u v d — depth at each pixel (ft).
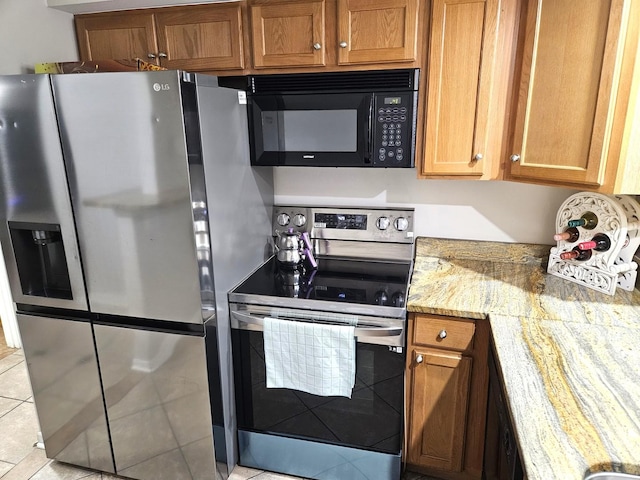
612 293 5.78
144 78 4.78
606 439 3.26
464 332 5.58
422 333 5.75
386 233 7.33
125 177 5.18
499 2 5.28
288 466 6.63
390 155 6.10
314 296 5.95
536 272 6.68
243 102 6.28
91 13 6.68
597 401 3.71
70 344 6.13
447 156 5.94
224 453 6.38
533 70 5.26
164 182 5.07
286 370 5.97
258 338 6.15
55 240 5.94
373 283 6.44
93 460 6.68
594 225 5.92
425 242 7.38
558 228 6.41
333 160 6.31
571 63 4.87
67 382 6.34
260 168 7.07
